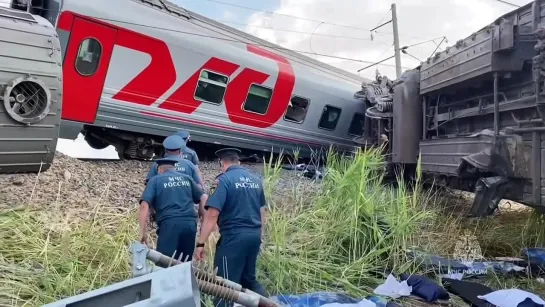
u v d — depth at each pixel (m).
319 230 6.18
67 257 4.73
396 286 5.26
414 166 10.39
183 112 11.40
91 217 5.94
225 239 4.61
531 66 7.07
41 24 5.27
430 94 9.95
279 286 5.12
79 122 9.91
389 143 11.76
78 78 9.71
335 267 5.64
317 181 7.41
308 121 14.12
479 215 7.22
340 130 15.05
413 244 6.47
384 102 11.80
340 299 4.63
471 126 8.95
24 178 7.45
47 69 5.12
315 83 13.98
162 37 10.72
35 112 5.08
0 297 3.94
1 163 5.03
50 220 5.50
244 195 4.65
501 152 6.91
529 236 7.41
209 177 10.29
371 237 6.16
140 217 4.71
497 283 5.85
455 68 8.32
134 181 8.97
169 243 4.74
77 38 9.56
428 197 8.23
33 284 4.24
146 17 10.52
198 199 5.14
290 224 6.21
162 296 1.73
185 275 1.81
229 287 2.42
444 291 5.17
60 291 4.26
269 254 5.44
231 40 12.22
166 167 5.16
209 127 11.98
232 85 12.16
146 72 10.64
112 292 1.82
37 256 4.67
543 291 5.69
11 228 5.00
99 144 11.79
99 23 9.80
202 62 11.46
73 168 8.82
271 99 13.05
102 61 9.97
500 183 6.98
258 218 4.75
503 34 6.82
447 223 7.52
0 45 4.80
